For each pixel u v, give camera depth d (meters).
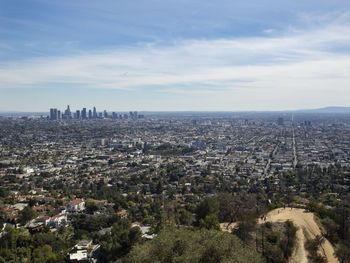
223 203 158.50
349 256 108.81
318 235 121.25
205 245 80.75
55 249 150.25
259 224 127.12
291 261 107.06
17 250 147.62
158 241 81.62
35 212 198.25
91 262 135.88
